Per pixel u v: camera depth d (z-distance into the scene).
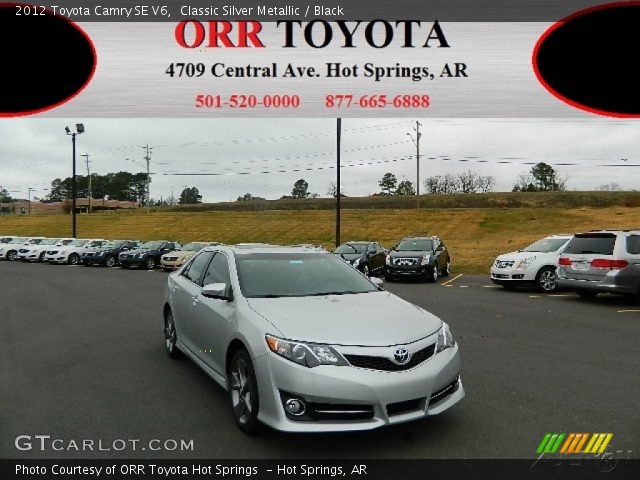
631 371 5.95
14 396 5.04
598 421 4.38
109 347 7.27
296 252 5.67
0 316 10.16
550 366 6.18
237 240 48.16
